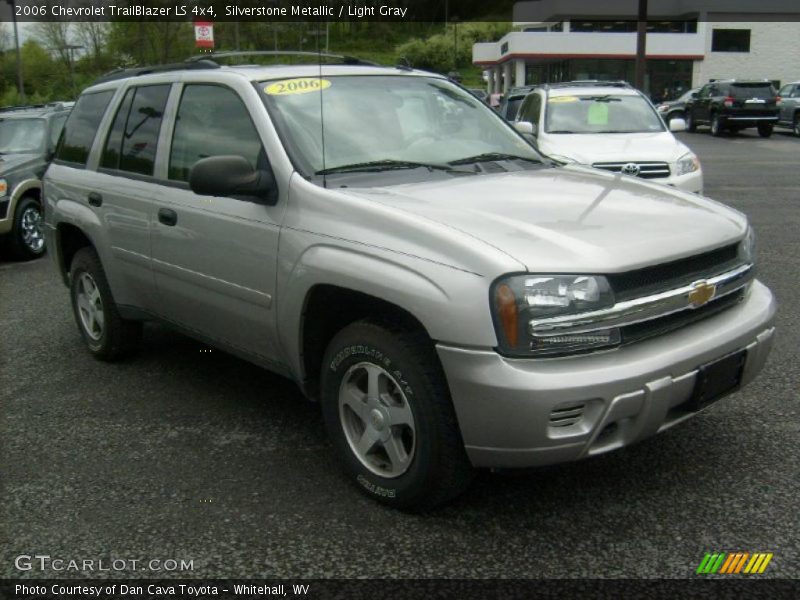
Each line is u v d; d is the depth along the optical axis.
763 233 9.53
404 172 3.96
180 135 4.47
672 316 3.22
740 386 3.51
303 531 3.28
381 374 3.33
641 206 3.61
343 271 3.32
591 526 3.26
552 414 2.90
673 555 3.04
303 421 4.40
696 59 46.00
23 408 4.69
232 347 4.24
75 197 5.31
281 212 3.70
